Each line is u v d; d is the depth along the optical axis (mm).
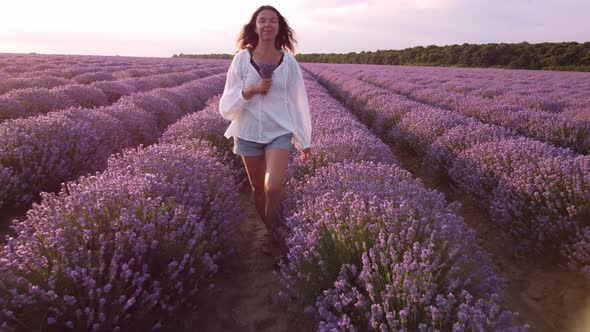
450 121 6672
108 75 16016
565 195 3232
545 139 6496
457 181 4617
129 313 1940
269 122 2682
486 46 52188
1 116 6285
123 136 5824
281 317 2404
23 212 3727
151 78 15820
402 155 7262
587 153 6008
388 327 1768
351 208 2482
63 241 2021
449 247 2143
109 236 2207
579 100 11328
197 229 2369
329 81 22609
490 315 1590
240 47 2887
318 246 2297
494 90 14492
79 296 1827
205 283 2602
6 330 1684
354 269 2020
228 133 2902
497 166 4035
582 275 2916
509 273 3121
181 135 5391
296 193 3232
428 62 59156
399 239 2207
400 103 9234
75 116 5414
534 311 2635
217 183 3221
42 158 3889
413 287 1705
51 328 1798
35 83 11141
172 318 2215
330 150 4352
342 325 1692
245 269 2967
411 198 2756
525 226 3281
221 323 2338
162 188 2830
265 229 3787
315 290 2203
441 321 1608
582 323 2494
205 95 12867
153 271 2229
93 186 2572
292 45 2908
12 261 1868
